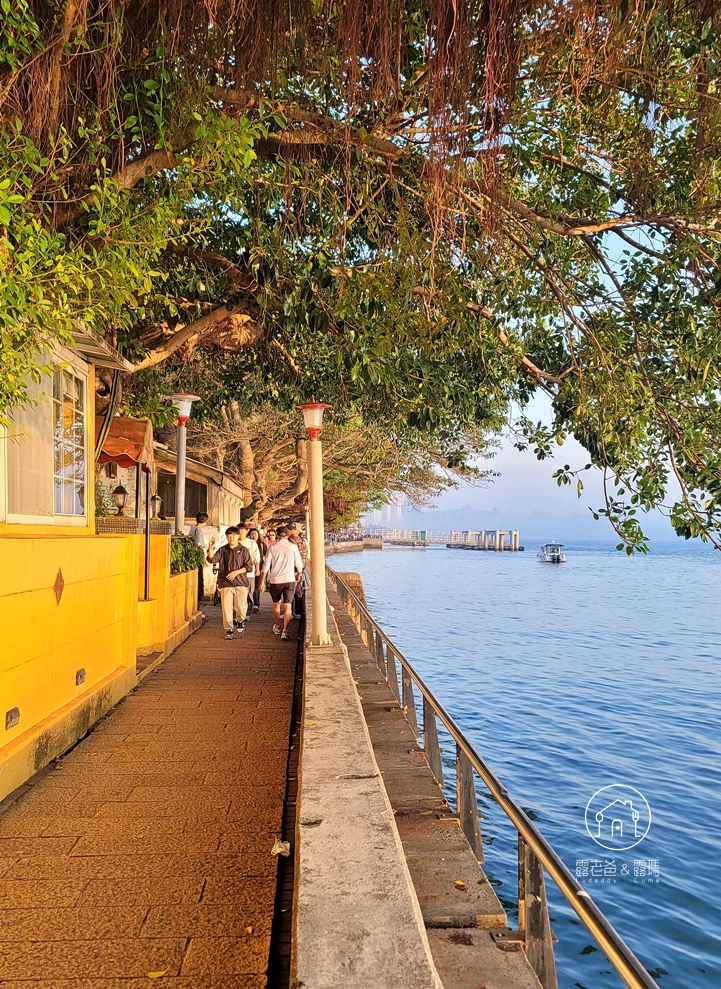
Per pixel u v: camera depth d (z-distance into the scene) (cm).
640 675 2786
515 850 1126
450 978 337
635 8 557
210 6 586
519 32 557
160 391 1641
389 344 845
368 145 756
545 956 330
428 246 770
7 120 509
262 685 986
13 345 460
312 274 924
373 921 249
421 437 1393
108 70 591
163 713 830
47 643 650
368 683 1035
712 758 1709
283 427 3500
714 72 658
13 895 417
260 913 397
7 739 572
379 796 371
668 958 881
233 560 1435
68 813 537
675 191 785
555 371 1047
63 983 336
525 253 839
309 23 662
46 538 640
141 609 1136
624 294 898
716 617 4969
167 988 332
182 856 468
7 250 436
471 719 2048
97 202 541
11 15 501
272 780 609
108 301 536
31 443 666
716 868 1116
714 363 827
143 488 1516
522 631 4062
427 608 5203
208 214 765
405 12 649
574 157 859
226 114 698
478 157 600
